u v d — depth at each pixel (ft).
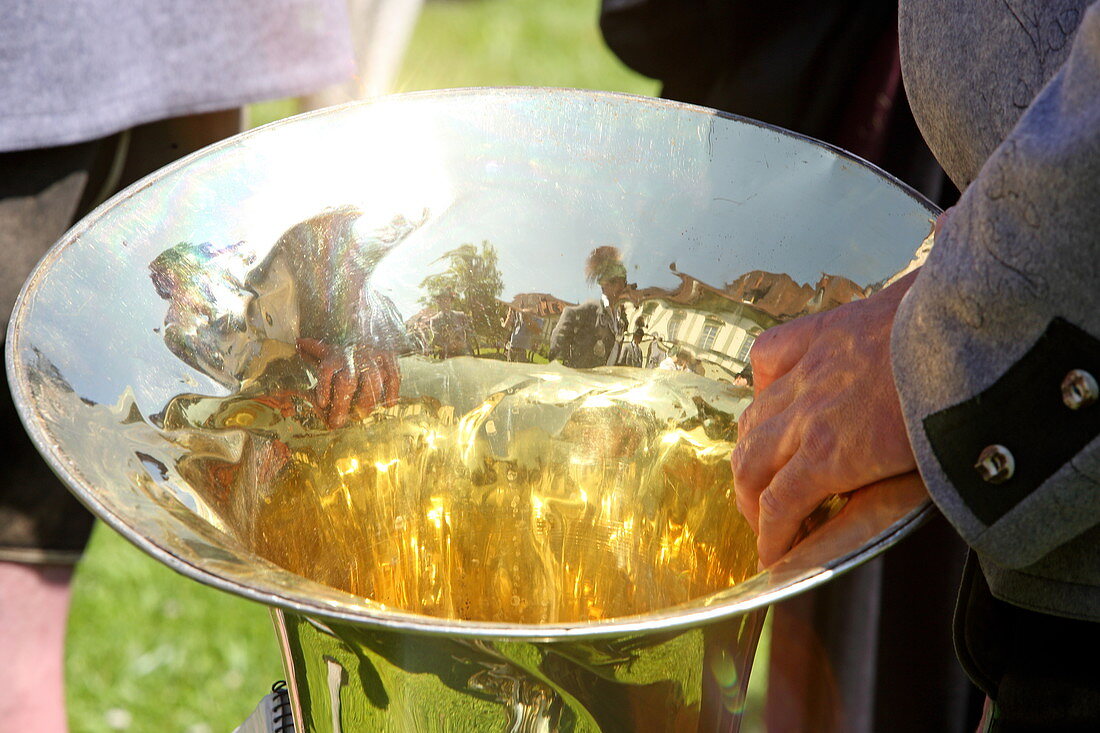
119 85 5.49
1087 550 2.76
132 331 3.31
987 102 3.00
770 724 6.12
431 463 3.90
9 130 5.29
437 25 17.06
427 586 3.93
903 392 2.74
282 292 3.68
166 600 8.30
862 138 5.70
